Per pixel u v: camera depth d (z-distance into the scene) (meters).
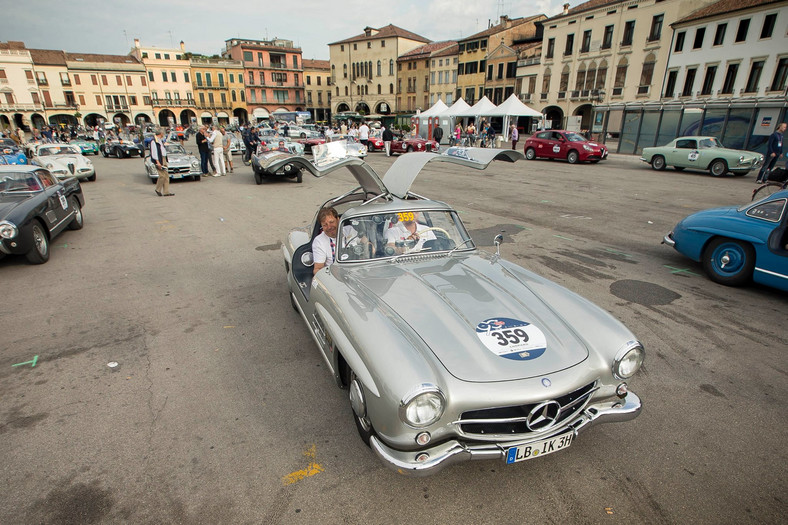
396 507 2.39
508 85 50.09
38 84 62.81
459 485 2.54
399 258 3.55
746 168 14.63
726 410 3.16
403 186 4.11
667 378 3.54
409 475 2.19
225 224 9.00
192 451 2.80
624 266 6.23
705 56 31.25
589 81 39.66
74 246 7.54
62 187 7.85
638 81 35.91
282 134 33.19
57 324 4.59
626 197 11.38
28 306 5.05
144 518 2.33
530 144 21.36
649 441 2.87
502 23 52.25
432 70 60.81
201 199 11.74
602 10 37.47
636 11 35.16
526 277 3.30
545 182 14.09
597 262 6.39
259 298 5.25
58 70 63.78
